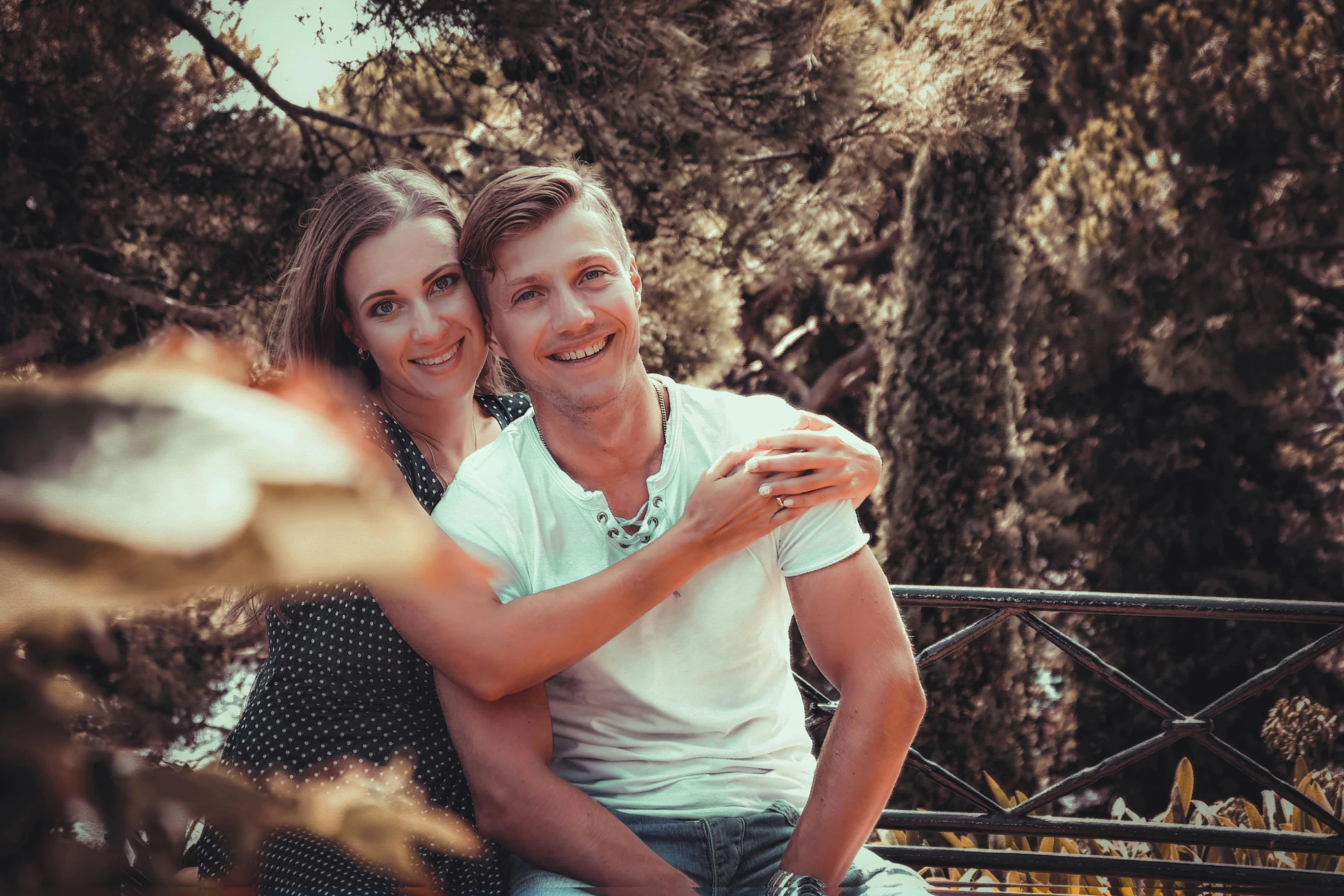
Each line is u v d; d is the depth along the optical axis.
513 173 1.67
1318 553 11.36
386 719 1.67
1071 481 11.75
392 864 0.39
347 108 6.03
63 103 5.16
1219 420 11.49
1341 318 11.34
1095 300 11.08
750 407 1.80
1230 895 2.61
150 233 5.71
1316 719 5.98
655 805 1.62
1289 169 10.83
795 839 1.56
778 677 1.72
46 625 0.23
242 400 0.26
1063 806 10.59
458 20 4.80
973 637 2.69
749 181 5.76
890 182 8.85
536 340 1.62
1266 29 10.59
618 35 4.84
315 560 0.23
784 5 5.38
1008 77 6.06
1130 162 10.98
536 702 1.59
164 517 0.22
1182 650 10.88
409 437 1.91
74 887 0.33
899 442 8.12
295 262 2.04
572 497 1.68
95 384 0.25
